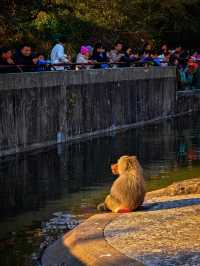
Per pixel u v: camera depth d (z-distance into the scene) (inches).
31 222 544.4
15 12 1152.8
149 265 385.7
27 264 436.8
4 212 582.2
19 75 932.6
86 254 421.7
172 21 1918.1
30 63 989.8
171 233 444.1
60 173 765.9
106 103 1176.2
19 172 776.9
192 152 918.4
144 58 1355.8
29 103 956.6
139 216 498.9
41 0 1210.6
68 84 1055.6
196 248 411.2
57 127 1025.5
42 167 807.7
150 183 689.6
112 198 527.8
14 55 987.3
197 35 2016.5
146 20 1814.7
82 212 571.8
